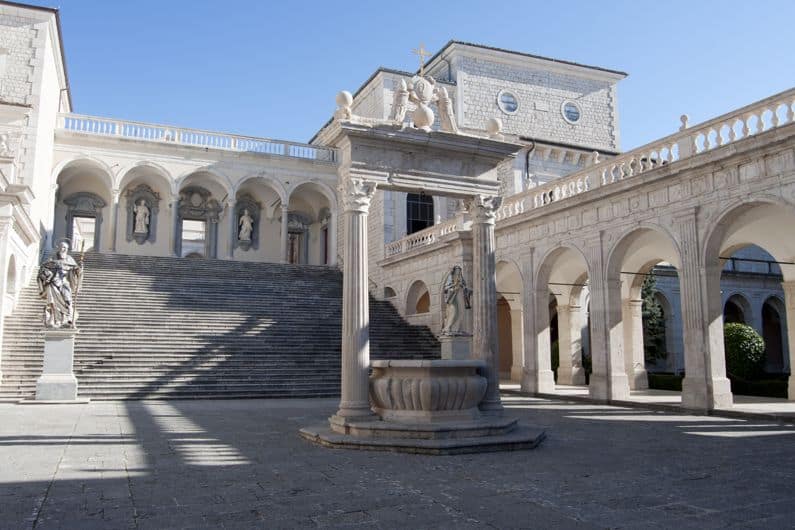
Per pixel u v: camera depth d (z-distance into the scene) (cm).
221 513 664
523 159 3806
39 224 3169
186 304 2869
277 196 4516
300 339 2686
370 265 4044
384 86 3853
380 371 1228
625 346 2897
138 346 2386
